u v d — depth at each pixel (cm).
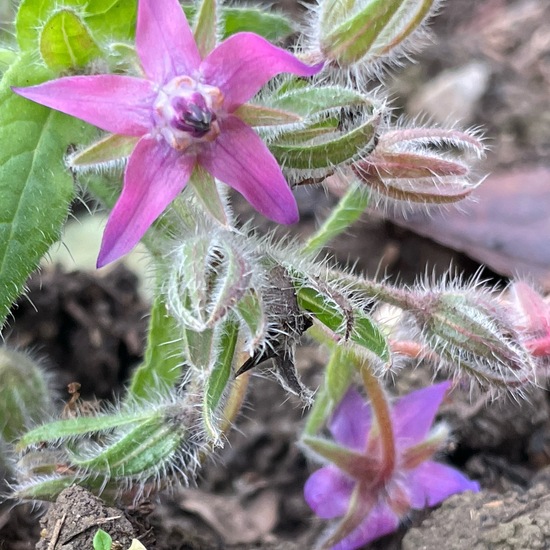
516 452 8
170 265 6
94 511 6
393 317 7
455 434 8
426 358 7
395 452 7
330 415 7
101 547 6
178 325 6
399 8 6
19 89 5
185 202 6
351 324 5
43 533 6
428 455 7
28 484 6
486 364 6
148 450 6
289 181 6
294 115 5
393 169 6
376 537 7
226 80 5
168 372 7
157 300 6
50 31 6
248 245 6
